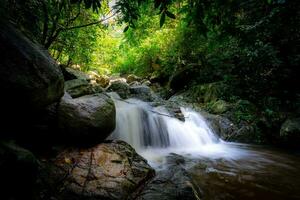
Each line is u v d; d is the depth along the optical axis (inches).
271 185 145.5
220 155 215.8
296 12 213.6
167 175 143.1
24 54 103.0
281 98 294.0
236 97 325.4
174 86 467.2
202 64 432.1
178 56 464.4
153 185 127.6
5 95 96.1
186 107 339.6
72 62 402.9
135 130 216.8
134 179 127.4
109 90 345.1
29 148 129.7
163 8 96.9
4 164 82.4
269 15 224.8
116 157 142.4
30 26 153.2
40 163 122.4
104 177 122.3
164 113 269.0
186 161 193.2
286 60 284.2
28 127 127.0
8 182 84.3
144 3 141.6
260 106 301.9
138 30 379.6
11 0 121.6
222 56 359.3
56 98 131.3
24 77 100.3
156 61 555.8
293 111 275.1
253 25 246.1
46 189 107.0
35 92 105.8
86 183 115.7
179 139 246.4
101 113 154.9
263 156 214.1
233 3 117.6
